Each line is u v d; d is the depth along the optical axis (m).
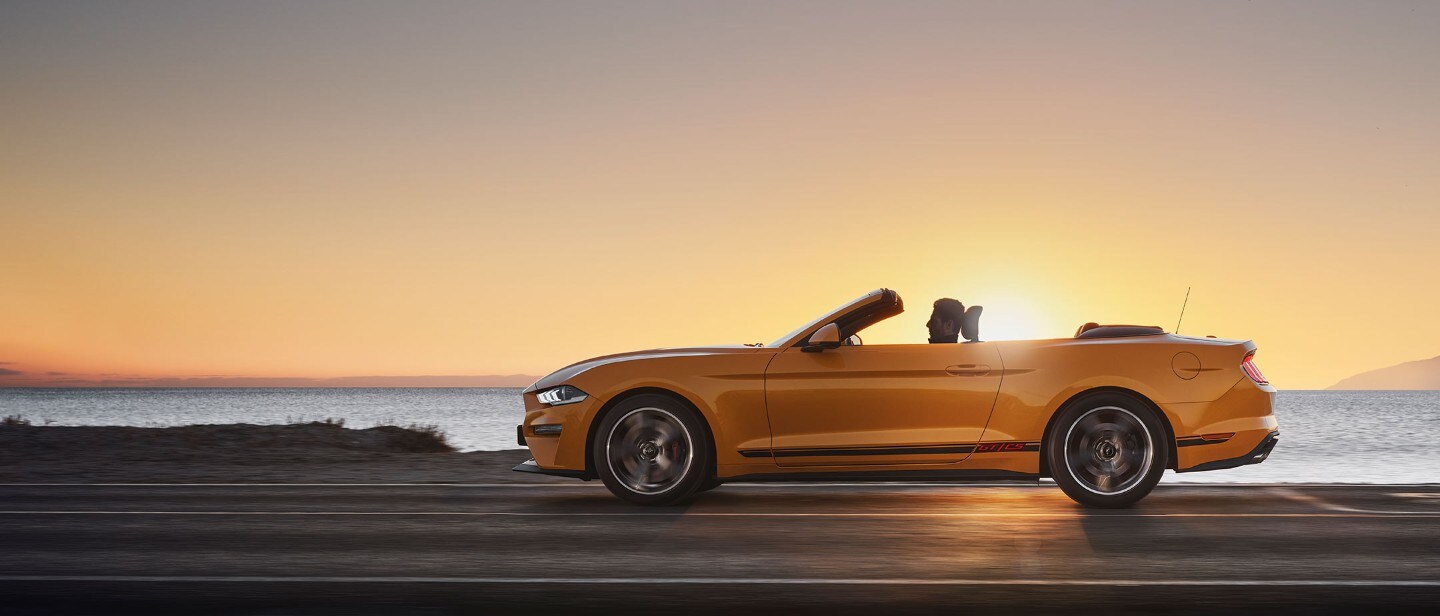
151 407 109.69
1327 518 6.96
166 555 5.61
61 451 13.57
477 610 4.34
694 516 7.14
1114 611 4.29
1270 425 7.68
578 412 7.76
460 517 7.14
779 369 7.62
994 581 4.89
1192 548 5.77
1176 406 7.51
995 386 7.51
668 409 7.65
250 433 15.65
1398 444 25.59
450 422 54.41
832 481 7.59
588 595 4.61
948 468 7.53
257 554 5.65
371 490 9.14
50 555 5.61
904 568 5.21
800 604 4.44
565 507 7.70
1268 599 4.49
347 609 4.35
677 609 4.36
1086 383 7.51
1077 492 7.50
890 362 7.57
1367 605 4.39
